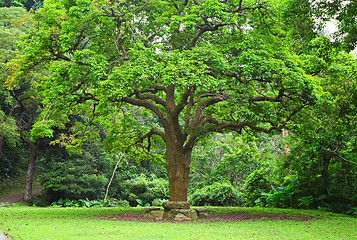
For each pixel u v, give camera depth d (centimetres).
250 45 1216
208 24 1282
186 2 1387
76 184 2116
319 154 1515
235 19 1315
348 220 1023
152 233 712
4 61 2048
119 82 1077
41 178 2147
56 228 785
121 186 2420
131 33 1414
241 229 792
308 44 1004
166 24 1405
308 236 676
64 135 2184
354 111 1058
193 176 2772
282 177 1834
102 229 775
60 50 1279
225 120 1430
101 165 2395
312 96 1088
